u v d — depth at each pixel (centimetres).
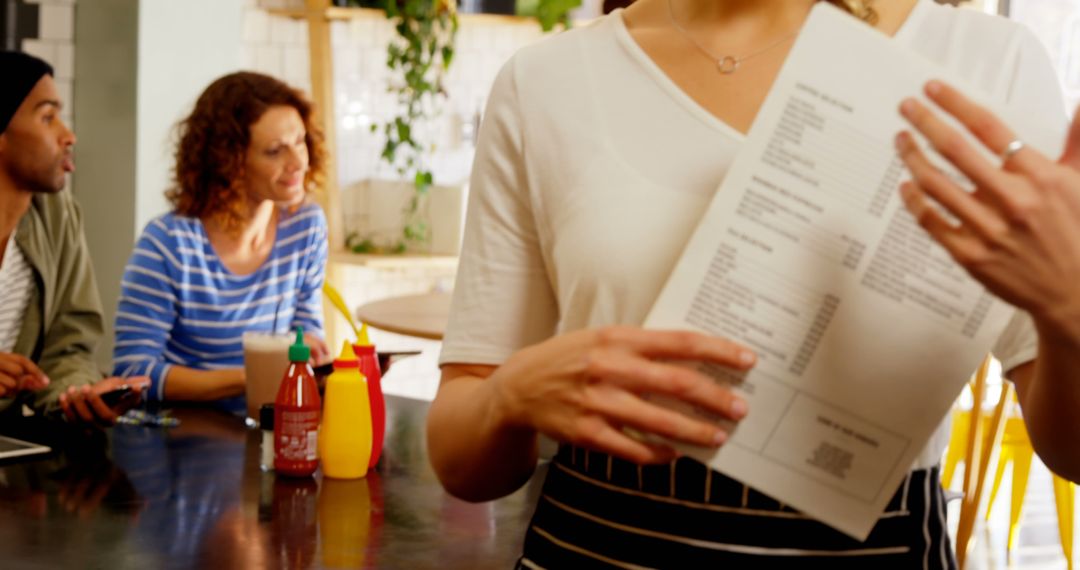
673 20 104
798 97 86
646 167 98
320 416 224
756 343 86
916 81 84
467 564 168
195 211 287
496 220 107
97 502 196
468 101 512
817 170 85
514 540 180
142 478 210
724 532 93
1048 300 68
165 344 284
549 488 105
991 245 68
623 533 97
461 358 107
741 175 87
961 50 95
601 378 84
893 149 84
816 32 85
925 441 86
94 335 289
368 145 491
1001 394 347
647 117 100
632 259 96
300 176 289
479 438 98
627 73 102
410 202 486
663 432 84
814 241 85
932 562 95
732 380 87
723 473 89
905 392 85
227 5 424
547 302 107
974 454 343
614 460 98
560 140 102
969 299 84
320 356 256
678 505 94
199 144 284
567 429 87
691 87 100
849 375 86
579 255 99
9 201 273
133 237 414
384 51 488
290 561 169
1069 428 82
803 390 86
